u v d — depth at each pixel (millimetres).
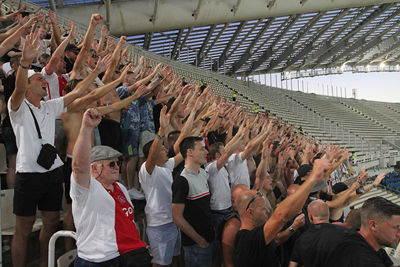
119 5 21672
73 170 2418
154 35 29375
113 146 4496
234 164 5051
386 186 22906
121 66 7441
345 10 31953
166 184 3850
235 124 8109
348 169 12547
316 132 27656
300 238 2877
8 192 3639
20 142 3115
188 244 3707
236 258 2992
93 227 2482
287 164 6961
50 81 4227
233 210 3797
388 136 36406
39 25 7199
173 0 23281
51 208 3295
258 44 38844
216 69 41188
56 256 3904
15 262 3102
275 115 27188
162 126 3699
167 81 6879
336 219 4781
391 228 2611
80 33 15680
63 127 4020
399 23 39500
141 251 2602
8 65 4840
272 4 25672
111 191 2699
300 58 43812
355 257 2396
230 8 24859
